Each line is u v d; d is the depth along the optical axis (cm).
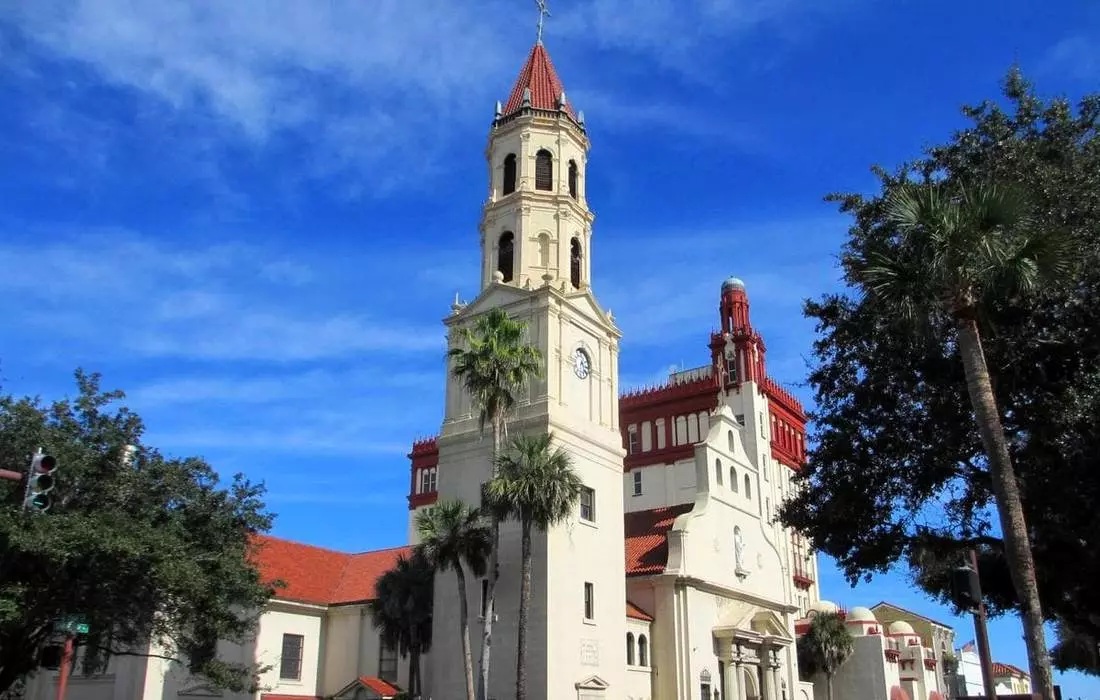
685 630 4938
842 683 7375
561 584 4172
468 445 4644
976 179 2802
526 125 5197
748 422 7712
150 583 2911
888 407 3103
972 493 3059
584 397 4775
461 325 4953
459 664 4238
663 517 5775
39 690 4575
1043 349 2680
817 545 3331
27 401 3067
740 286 8425
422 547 4031
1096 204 2602
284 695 4750
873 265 2416
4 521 2611
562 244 4972
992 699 1928
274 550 5397
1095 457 2491
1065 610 3297
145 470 3231
